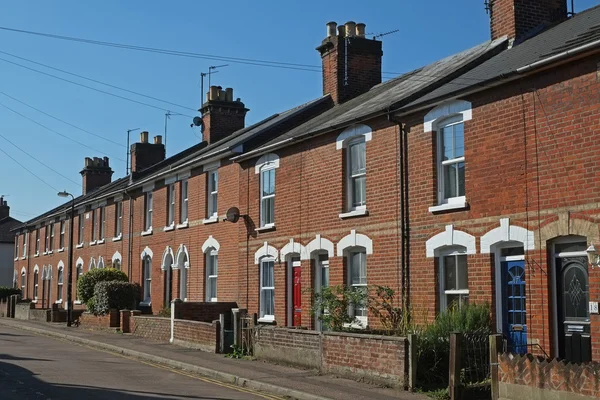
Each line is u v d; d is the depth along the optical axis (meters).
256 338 17.97
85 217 40.22
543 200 13.57
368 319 17.53
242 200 23.77
